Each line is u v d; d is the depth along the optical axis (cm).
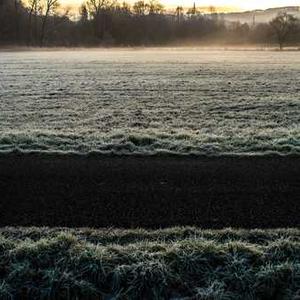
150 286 516
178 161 930
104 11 10656
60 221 659
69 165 901
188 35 12019
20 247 561
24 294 514
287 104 1672
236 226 642
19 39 9694
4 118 1433
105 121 1385
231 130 1238
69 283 517
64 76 2850
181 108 1609
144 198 734
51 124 1341
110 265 538
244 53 7425
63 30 10319
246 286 514
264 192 757
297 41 10656
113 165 901
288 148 1013
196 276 530
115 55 6209
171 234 608
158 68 3547
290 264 532
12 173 854
